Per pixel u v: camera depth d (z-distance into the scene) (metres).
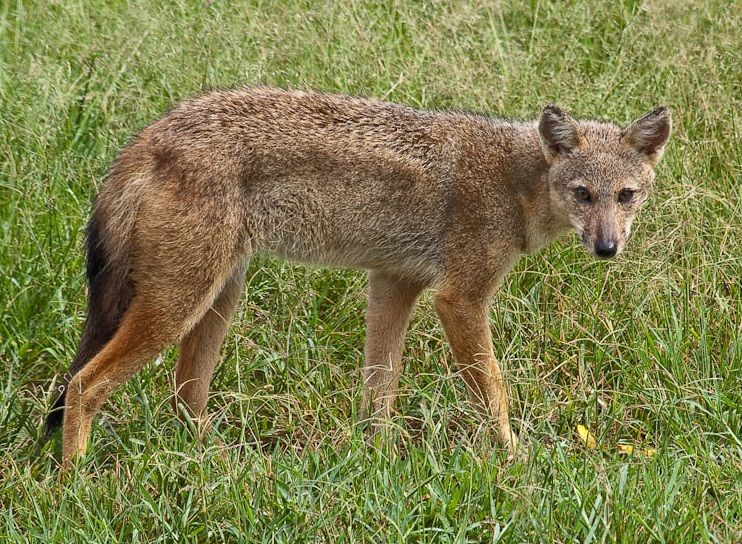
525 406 10.41
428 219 10.52
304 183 10.12
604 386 10.95
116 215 9.75
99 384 9.62
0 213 12.09
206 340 10.41
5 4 15.62
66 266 11.52
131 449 9.86
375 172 10.30
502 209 10.55
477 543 8.60
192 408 10.45
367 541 8.48
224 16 14.42
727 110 13.70
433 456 9.28
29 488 9.02
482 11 15.38
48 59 13.84
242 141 9.89
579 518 8.50
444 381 10.61
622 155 10.47
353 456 9.16
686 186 12.23
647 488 8.80
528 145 10.65
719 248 11.70
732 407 10.14
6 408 10.11
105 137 12.65
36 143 12.45
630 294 11.43
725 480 9.24
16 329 11.08
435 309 10.70
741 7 15.27
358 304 11.63
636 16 15.26
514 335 11.22
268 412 10.63
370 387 10.62
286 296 11.48
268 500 8.76
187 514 8.62
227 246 9.86
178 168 9.66
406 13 14.87
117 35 14.33
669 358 10.73
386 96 13.02
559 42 14.92
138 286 9.75
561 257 11.87
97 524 8.60
